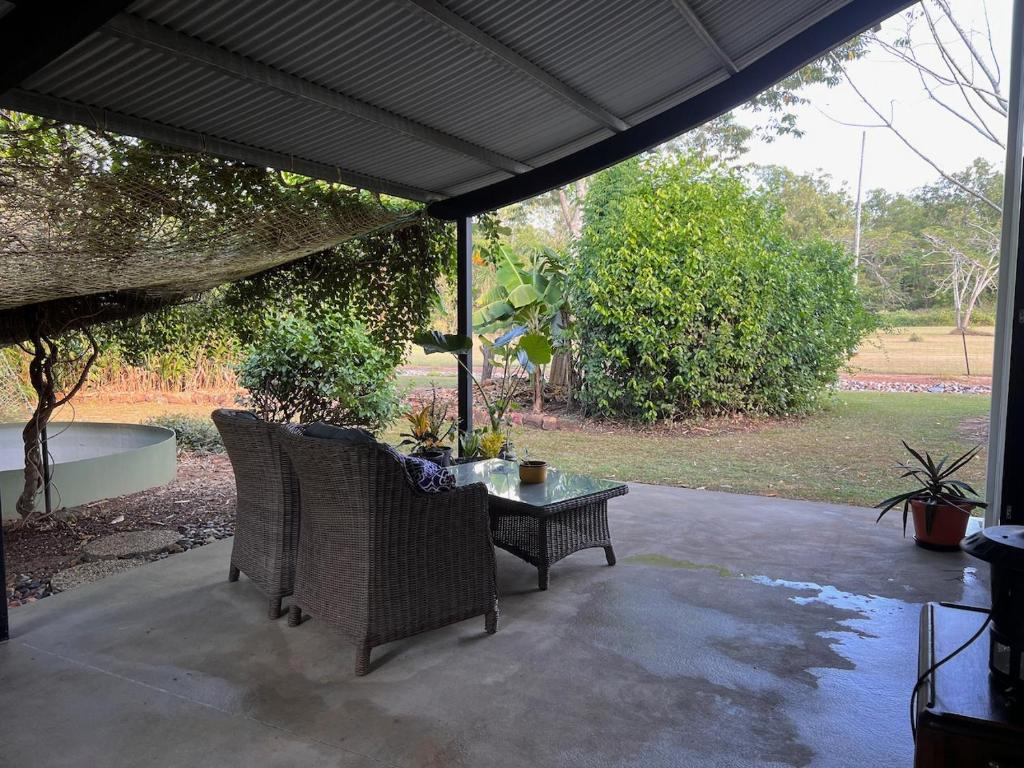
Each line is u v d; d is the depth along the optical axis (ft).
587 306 25.31
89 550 12.62
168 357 26.07
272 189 12.31
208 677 7.82
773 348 25.13
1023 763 3.44
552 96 12.03
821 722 6.84
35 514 14.56
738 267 23.97
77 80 8.20
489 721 6.88
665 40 11.02
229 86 9.14
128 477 16.61
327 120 11.00
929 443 22.41
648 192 24.11
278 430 8.71
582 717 6.95
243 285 18.97
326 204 13.15
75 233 9.95
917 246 30.60
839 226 34.37
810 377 26.37
